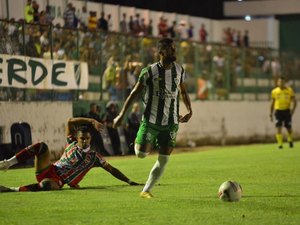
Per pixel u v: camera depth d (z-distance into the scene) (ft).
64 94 88.58
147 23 123.34
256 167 69.56
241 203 40.96
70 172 47.16
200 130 114.21
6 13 91.66
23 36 82.74
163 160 42.60
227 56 121.29
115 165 73.61
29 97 83.61
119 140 93.86
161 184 52.95
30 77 83.35
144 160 82.07
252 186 51.37
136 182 55.06
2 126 78.59
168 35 121.80
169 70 40.96
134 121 96.63
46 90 85.92
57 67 87.15
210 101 116.57
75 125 47.73
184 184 52.90
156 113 41.04
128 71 98.84
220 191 41.68
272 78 133.59
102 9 112.88
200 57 114.42
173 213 36.96
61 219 35.01
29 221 34.42
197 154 92.48
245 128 125.80
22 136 77.10
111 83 96.02
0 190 45.44
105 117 93.61
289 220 34.99
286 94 103.96
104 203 40.63
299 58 141.38
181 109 108.17
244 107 125.39
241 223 34.01
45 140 84.84
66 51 89.10
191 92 112.37
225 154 91.71
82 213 36.91
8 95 80.64
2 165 44.98
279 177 58.90
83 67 90.94
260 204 40.57
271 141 132.57
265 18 157.28
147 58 102.17
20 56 81.92
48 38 86.38
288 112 104.63
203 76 115.14
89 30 92.79
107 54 95.71
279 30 159.12
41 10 98.27
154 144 42.78
